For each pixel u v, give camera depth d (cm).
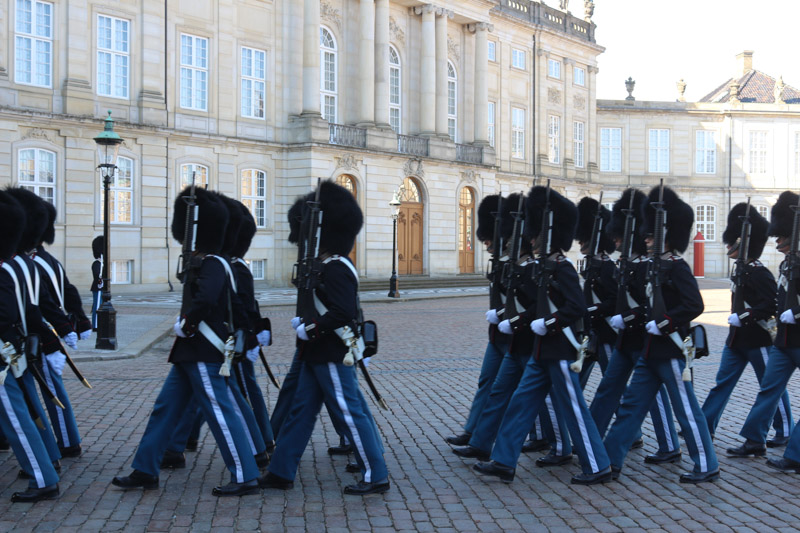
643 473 723
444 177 3956
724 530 570
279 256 3375
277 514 594
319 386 658
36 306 657
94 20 2775
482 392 798
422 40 3909
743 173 5578
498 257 776
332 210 653
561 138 5034
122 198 2855
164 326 1812
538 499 641
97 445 784
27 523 568
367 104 3584
